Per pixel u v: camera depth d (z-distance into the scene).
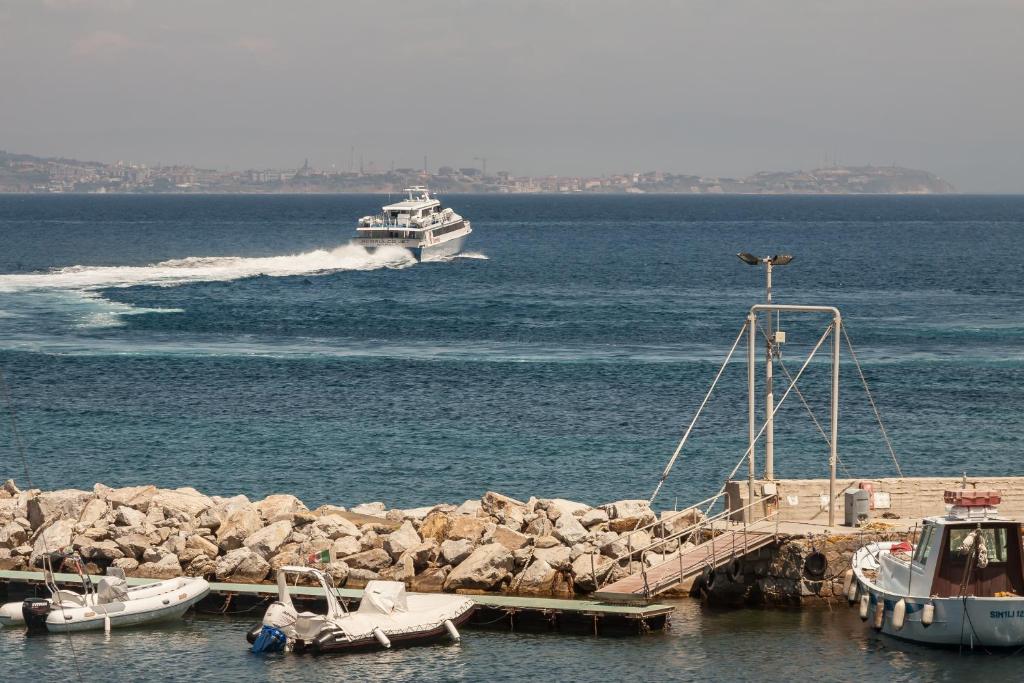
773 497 105.00
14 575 105.38
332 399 188.75
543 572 101.75
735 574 100.31
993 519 88.31
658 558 103.56
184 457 151.75
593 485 139.38
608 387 199.25
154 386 199.38
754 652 89.19
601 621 93.88
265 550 106.38
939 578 88.19
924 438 164.25
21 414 176.50
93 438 161.88
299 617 91.62
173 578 103.56
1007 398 191.38
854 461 151.50
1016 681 83.81
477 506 114.25
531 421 172.50
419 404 184.88
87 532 110.38
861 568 96.44
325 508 116.56
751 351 106.62
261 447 156.88
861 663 86.88
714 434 165.25
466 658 89.06
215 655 90.12
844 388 199.62
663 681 84.31
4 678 85.62
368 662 88.56
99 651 91.00
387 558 105.38
